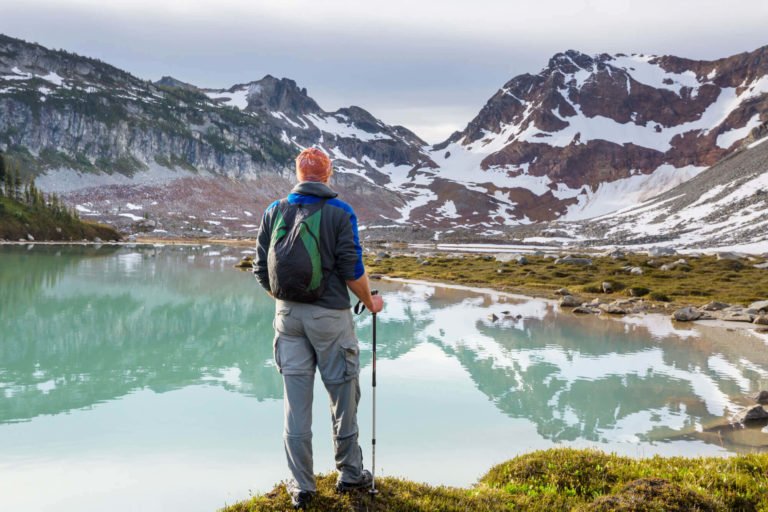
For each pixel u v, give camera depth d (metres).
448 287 54.97
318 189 5.95
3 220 141.62
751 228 155.00
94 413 15.40
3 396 16.89
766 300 40.16
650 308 39.81
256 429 14.23
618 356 24.17
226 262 87.62
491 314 34.97
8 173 161.75
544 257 90.50
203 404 16.45
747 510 7.05
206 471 11.47
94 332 28.05
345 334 6.12
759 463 8.43
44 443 12.97
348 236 5.88
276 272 5.76
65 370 20.47
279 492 6.66
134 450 12.62
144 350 24.38
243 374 20.48
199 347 25.31
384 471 11.54
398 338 27.75
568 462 8.96
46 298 39.34
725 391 18.66
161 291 46.41
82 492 10.39
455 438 13.73
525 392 18.34
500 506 6.98
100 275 57.66
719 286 52.69
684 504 6.75
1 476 11.06
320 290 5.77
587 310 37.72
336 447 6.48
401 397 17.59
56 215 163.62
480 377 20.25
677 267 69.31
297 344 6.13
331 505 6.14
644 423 15.23
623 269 66.31
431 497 6.82
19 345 24.50
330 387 6.18
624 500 6.85
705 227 177.00
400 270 72.81
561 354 24.48
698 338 28.75
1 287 43.88
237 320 33.62
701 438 13.99
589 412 16.20
